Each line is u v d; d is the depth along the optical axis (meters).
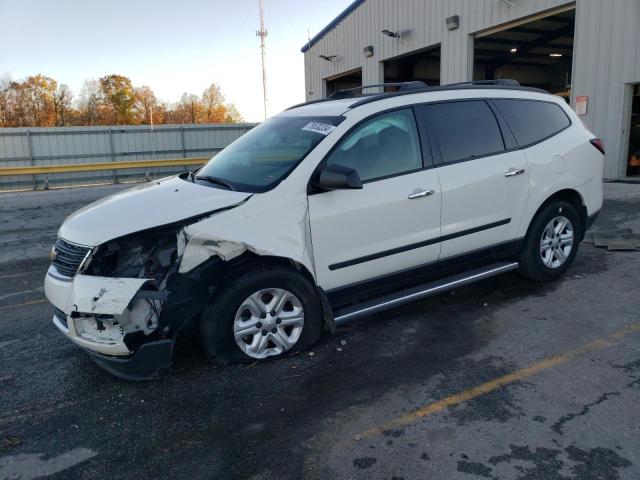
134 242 3.64
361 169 3.98
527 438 2.84
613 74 11.22
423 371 3.64
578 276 5.41
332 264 3.87
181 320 3.50
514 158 4.68
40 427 3.18
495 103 4.77
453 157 4.38
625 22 10.86
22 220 11.46
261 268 3.71
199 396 3.45
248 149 4.50
